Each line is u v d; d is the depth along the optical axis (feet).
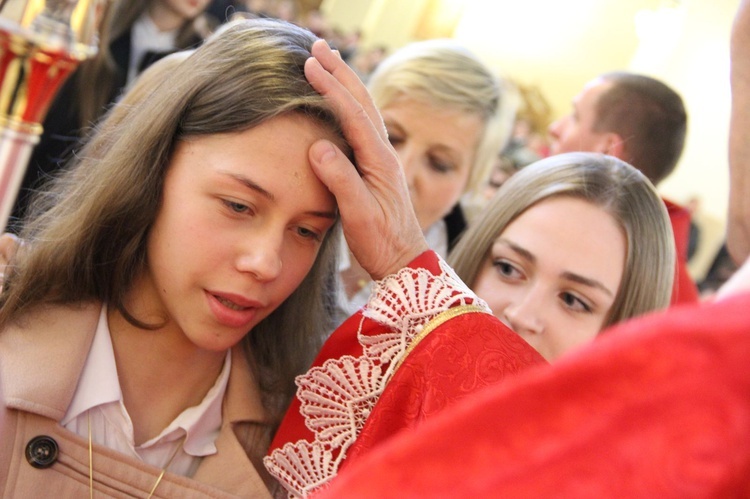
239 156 2.43
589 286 3.27
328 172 2.48
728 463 0.98
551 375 1.08
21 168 1.90
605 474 1.02
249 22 2.72
